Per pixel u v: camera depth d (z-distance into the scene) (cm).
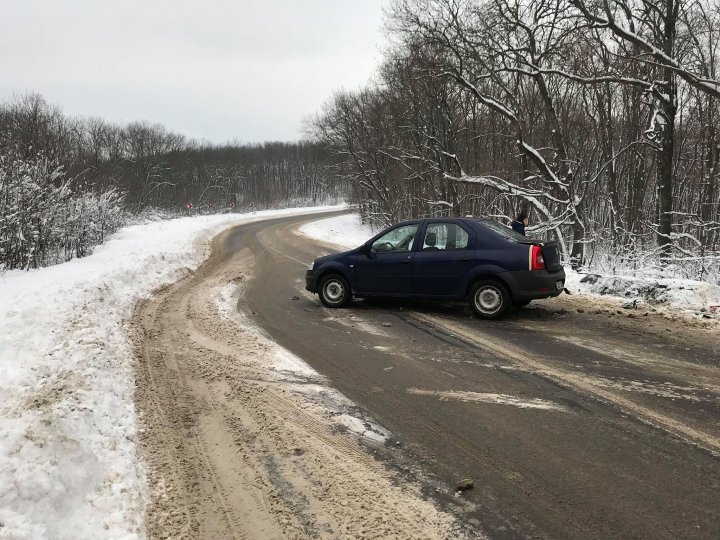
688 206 2184
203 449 387
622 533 279
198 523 298
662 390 481
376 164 3231
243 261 1675
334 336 700
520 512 301
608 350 608
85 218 1631
